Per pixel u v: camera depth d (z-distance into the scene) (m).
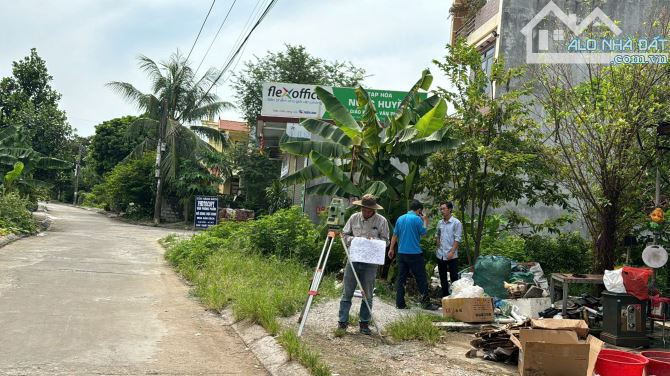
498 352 5.94
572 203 13.57
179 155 31.91
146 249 16.78
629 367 5.00
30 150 25.91
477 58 10.83
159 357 5.92
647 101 8.38
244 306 7.68
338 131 12.29
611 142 8.34
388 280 10.69
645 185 8.98
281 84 22.64
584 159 9.11
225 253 12.41
